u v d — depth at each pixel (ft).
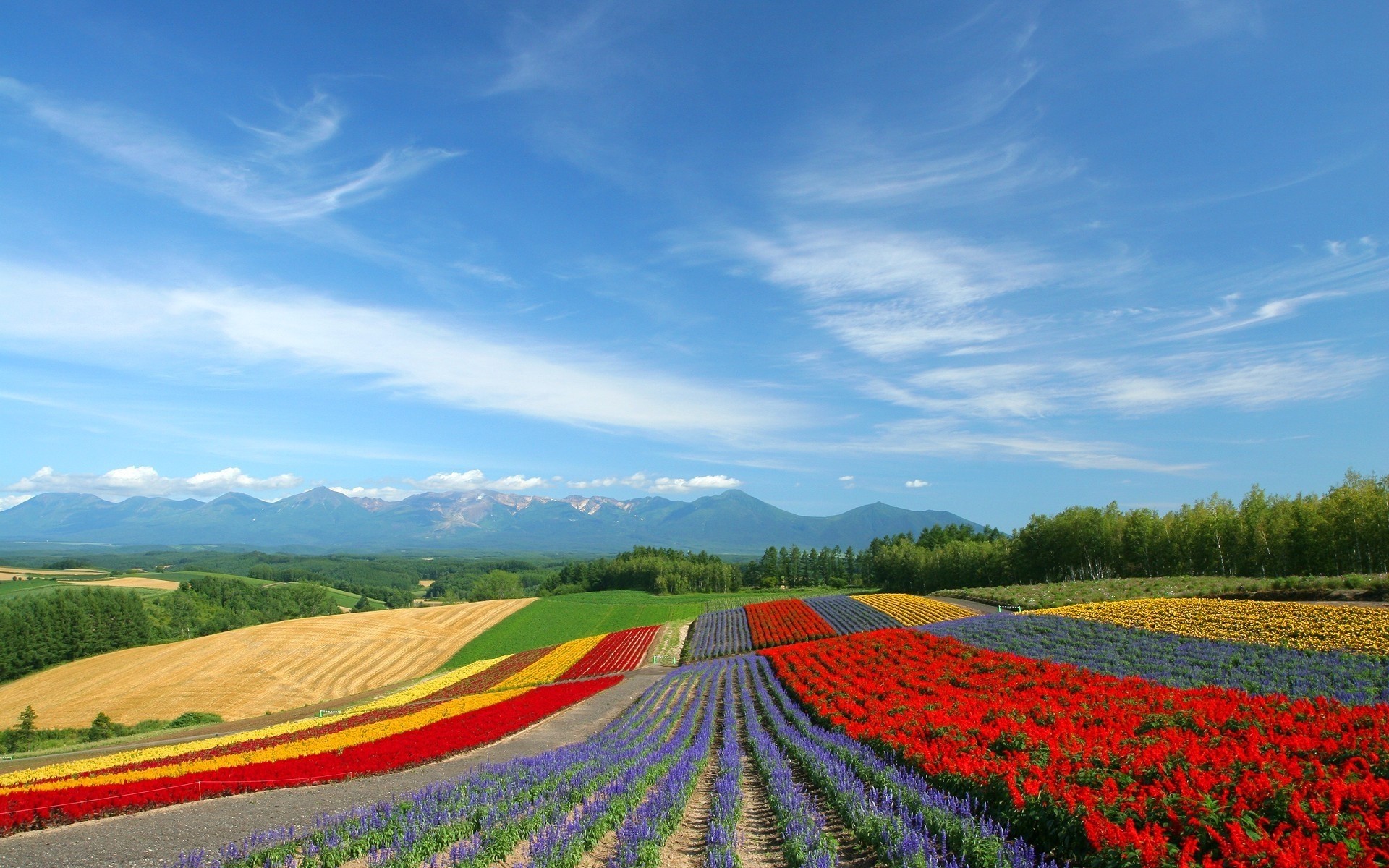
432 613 283.18
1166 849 26.37
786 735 71.31
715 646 209.77
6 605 224.94
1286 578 172.55
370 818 42.63
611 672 183.52
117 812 51.83
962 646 124.88
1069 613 154.61
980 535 485.97
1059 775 34.99
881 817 35.81
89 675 201.77
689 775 52.54
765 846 38.19
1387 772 34.35
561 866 34.06
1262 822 28.45
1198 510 256.11
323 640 234.38
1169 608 144.46
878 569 449.89
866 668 113.80
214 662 210.18
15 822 47.21
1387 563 190.08
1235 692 61.26
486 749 81.56
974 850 30.78
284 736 103.60
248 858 38.11
